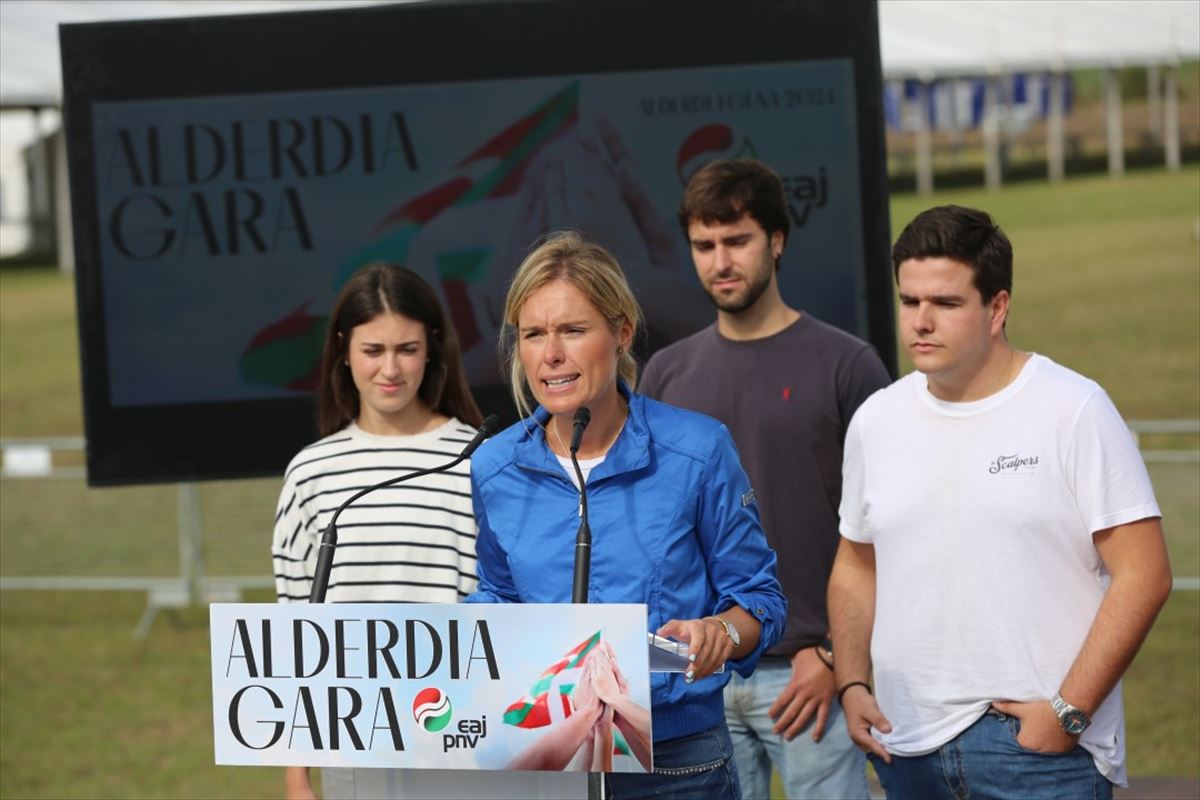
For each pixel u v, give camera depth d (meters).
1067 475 3.65
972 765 3.74
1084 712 3.59
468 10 6.16
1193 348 16.09
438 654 3.04
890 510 3.85
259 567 11.72
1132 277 19.47
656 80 6.09
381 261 6.26
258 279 6.28
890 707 3.90
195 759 7.88
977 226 3.70
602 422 3.39
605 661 2.97
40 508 12.67
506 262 6.23
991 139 25.84
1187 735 7.38
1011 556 3.69
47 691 9.23
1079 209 23.94
